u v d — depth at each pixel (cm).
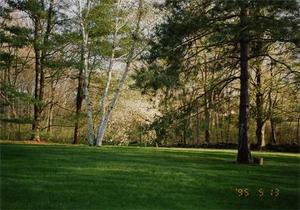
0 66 3425
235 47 2366
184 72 2277
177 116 2328
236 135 5147
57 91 4978
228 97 2467
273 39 2166
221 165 2123
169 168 1930
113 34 3438
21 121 3312
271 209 1278
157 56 2220
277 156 2803
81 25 3366
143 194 1362
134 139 4031
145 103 4100
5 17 3275
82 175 1636
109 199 1277
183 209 1220
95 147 2841
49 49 3338
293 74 2400
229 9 2072
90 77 3753
